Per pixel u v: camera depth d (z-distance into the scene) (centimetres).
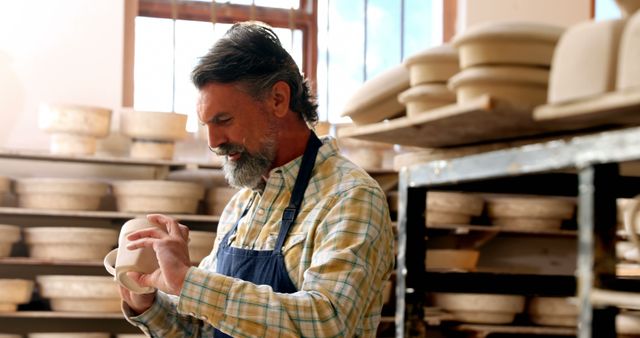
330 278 171
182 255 177
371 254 177
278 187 194
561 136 131
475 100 115
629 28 98
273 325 168
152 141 411
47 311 390
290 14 461
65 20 432
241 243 196
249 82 186
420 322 145
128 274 184
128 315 199
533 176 152
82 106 397
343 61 468
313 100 204
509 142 140
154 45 445
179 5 447
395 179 438
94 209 404
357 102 150
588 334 107
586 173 105
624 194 154
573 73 104
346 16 468
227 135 187
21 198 399
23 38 427
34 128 427
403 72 145
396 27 476
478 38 119
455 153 152
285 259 184
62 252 392
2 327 409
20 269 417
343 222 178
